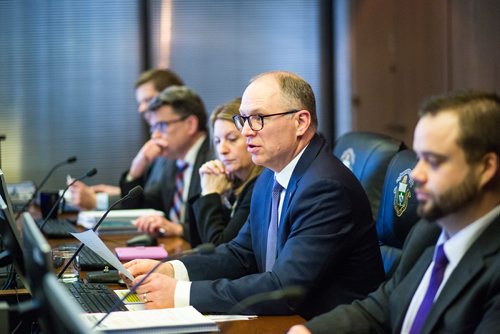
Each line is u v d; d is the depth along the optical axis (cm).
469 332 297
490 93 300
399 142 539
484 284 296
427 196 299
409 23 1025
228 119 584
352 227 421
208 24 1120
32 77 1081
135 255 550
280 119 436
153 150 791
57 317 243
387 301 354
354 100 1106
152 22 1106
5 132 1078
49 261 260
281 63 1139
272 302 397
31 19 1077
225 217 600
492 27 870
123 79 1105
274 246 450
